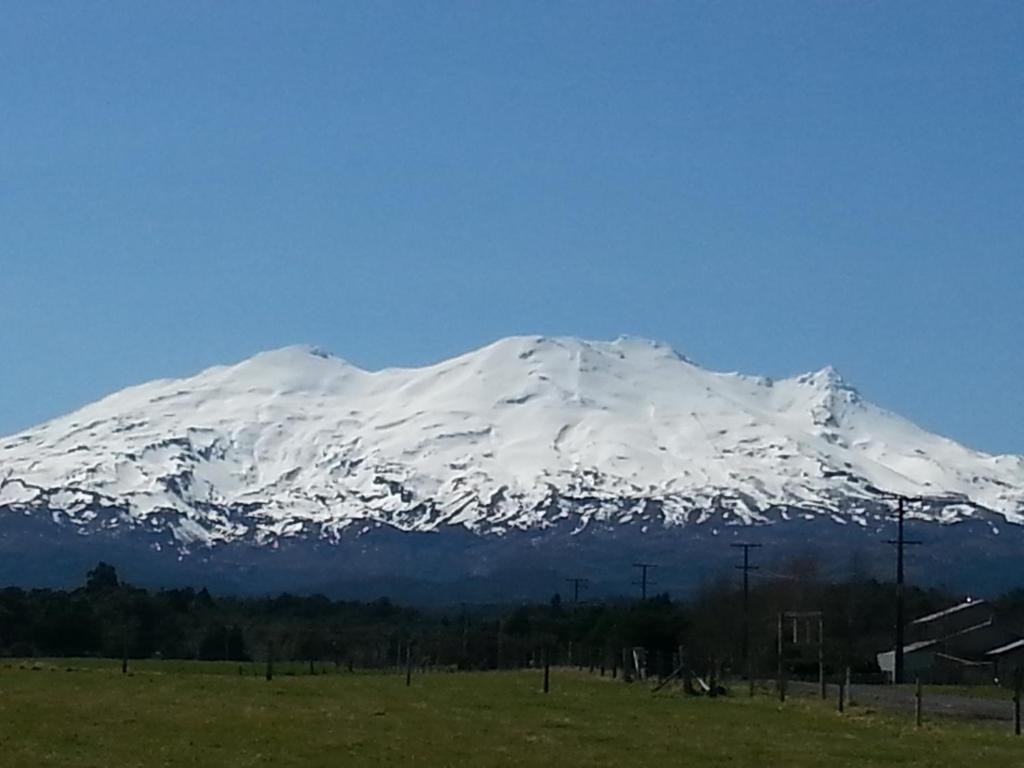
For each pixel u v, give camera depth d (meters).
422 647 123.75
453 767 37.53
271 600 161.88
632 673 91.19
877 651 115.31
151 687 63.09
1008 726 54.97
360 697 61.25
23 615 113.81
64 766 35.81
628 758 40.75
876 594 125.38
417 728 47.06
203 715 49.03
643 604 124.94
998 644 117.75
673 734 48.16
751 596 114.25
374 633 133.12
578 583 175.00
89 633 114.56
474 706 58.34
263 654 122.94
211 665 98.50
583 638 122.75
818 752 43.59
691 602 144.75
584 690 73.06
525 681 82.06
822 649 91.75
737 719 55.44
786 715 58.22
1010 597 143.50
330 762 37.75
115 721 46.12
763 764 40.34
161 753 38.66
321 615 152.50
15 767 35.34
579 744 43.94
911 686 93.56
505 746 42.56
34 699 53.38
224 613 140.88
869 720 56.12
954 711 63.53
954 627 119.62
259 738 42.50
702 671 92.25
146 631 118.75
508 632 130.62
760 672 102.19
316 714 50.97
